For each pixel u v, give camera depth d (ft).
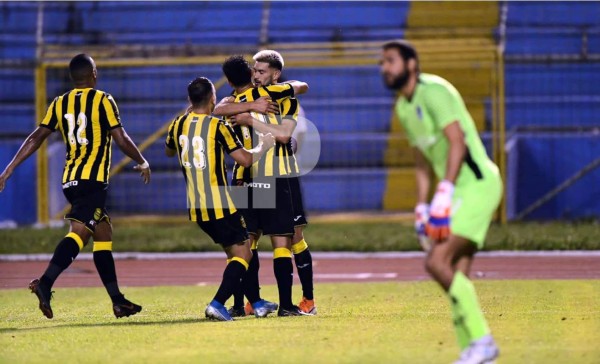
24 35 282.77
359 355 67.31
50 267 91.61
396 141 260.01
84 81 95.35
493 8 277.44
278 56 98.89
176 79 271.28
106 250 96.32
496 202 62.54
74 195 93.97
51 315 91.61
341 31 279.69
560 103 262.47
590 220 235.61
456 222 61.31
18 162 95.14
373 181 255.09
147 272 169.17
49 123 95.55
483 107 259.80
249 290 99.60
